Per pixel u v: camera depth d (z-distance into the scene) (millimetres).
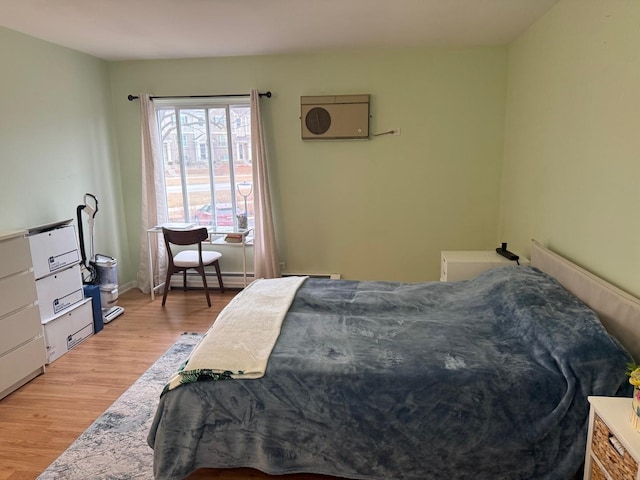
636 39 1912
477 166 4055
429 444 1735
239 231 4398
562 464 1660
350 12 2875
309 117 4090
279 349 1994
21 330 2744
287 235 4445
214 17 2951
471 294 2570
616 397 1547
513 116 3695
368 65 3998
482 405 1707
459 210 4160
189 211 4617
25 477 1966
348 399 1773
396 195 4211
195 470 1884
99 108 4195
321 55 4035
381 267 4383
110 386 2746
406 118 4043
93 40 3508
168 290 4258
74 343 3293
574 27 2518
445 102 3973
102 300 3826
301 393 1798
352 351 1971
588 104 2357
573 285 2324
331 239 4391
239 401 1814
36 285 2902
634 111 1934
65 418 2416
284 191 4355
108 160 4348
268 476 1954
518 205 3561
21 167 3285
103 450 2133
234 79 4191
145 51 3902
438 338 2084
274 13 2879
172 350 3211
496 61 3850
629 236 1980
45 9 2766
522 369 1774
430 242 4262
